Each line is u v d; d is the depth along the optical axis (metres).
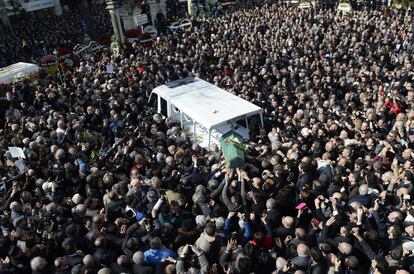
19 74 18.06
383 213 6.12
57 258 5.70
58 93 14.46
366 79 13.90
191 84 13.01
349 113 11.20
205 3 35.97
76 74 17.47
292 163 7.94
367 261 5.45
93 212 7.02
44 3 39.88
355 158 8.52
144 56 19.53
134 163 9.20
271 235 6.05
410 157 7.88
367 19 24.06
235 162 7.70
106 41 25.70
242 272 5.13
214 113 10.56
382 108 11.02
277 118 11.50
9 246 6.09
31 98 15.30
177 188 7.43
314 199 6.77
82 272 5.38
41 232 6.80
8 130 11.73
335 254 5.47
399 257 5.14
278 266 5.32
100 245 5.88
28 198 7.87
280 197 6.74
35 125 11.42
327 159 7.97
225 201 6.92
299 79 15.23
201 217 6.48
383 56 16.69
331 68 15.62
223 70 16.89
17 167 9.05
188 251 5.60
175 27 27.55
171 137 10.57
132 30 26.55
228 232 6.27
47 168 9.16
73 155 9.50
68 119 11.97
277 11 29.58
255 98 13.00
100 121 12.33
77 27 33.28
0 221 7.18
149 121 11.58
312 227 6.24
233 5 36.62
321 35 21.47
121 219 6.67
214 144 9.81
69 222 6.72
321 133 9.31
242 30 23.64
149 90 14.58
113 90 14.46
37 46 27.70
